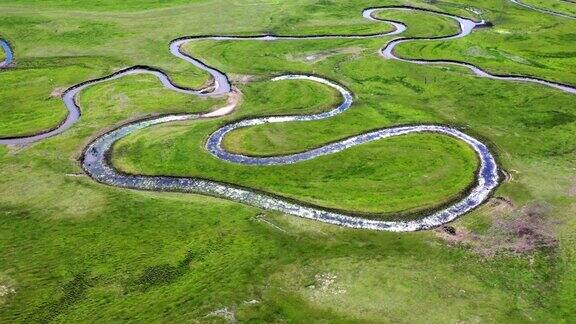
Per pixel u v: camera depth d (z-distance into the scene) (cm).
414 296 4112
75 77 7862
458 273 4344
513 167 5756
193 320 3922
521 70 8062
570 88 7569
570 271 4353
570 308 3997
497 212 5075
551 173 5641
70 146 6162
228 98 7275
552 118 6712
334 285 4222
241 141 6259
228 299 4106
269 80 7781
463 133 6438
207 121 6688
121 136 6391
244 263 4462
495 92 7375
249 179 5606
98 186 5484
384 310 3988
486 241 4703
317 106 7025
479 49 8800
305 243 4688
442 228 4884
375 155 5959
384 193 5359
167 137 6325
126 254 4566
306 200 5266
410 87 7569
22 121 6700
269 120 6756
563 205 5141
